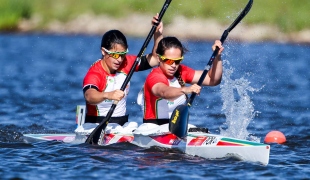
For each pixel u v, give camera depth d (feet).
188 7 424.87
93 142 107.86
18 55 348.79
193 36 409.90
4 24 496.23
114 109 106.93
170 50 100.73
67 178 85.76
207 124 148.97
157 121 105.81
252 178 87.66
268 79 247.29
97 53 364.79
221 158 100.07
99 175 87.51
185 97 107.45
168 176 87.30
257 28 409.69
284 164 98.53
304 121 152.35
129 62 111.45
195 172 90.17
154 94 101.86
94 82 106.01
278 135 122.83
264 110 169.99
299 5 422.41
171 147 103.50
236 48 361.10
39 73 264.31
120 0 483.92
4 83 226.58
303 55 352.28
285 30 412.36
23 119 149.48
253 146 97.76
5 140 120.16
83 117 113.39
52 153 101.86
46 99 186.70
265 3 422.41
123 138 109.09
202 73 103.50
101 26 478.59
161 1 445.37
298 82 239.91
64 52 368.27
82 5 498.69
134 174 88.22
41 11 500.74
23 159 97.60
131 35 451.94
